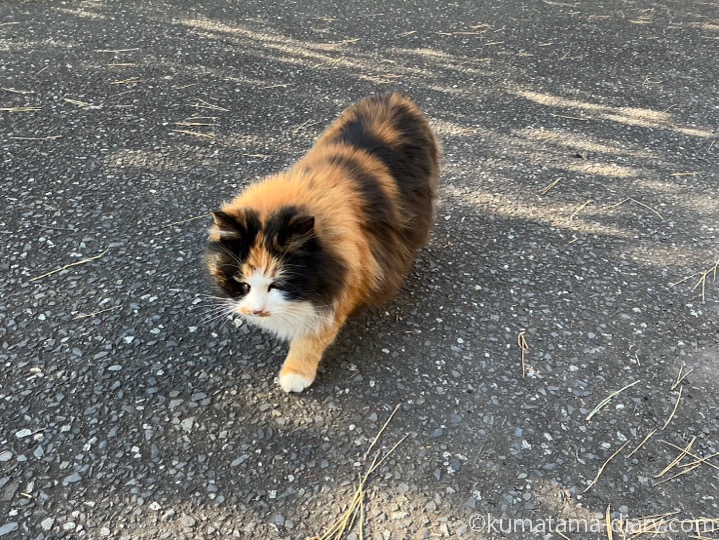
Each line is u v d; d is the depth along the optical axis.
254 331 0.67
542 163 1.03
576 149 1.08
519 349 0.67
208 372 0.62
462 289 0.75
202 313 0.68
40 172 0.88
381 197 0.63
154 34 1.35
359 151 0.66
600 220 0.90
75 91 1.09
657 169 1.03
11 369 0.60
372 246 0.62
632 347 0.69
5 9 1.38
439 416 0.59
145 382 0.60
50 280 0.70
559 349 0.68
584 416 0.60
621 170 1.02
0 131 0.96
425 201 0.72
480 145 1.07
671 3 1.86
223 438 0.56
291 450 0.55
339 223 0.57
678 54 1.49
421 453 0.56
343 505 0.51
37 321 0.65
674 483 0.55
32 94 1.07
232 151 0.98
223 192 0.88
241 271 0.54
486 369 0.65
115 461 0.53
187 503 0.50
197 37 1.36
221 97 1.13
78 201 0.83
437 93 1.23
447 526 0.50
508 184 0.97
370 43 1.43
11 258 0.73
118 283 0.71
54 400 0.58
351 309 0.63
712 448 0.58
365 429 0.58
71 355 0.62
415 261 0.79
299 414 0.59
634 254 0.83
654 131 1.15
